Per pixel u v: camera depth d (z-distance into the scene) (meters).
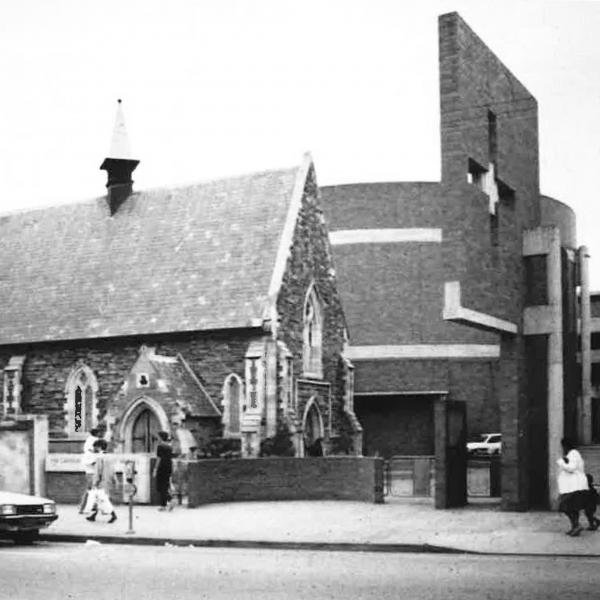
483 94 24.38
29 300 44.47
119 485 29.30
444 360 52.75
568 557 17.75
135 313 40.72
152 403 35.56
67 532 22.20
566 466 20.06
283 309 38.34
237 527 22.80
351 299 53.38
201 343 38.78
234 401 37.97
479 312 23.38
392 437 52.97
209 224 42.09
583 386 55.22
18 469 30.16
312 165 42.34
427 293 53.19
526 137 27.53
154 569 16.22
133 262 42.91
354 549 19.66
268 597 13.20
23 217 48.84
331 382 42.00
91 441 25.14
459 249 22.70
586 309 56.09
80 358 41.72
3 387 43.19
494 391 52.97
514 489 24.86
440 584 14.21
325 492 29.70
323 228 42.62
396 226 53.56
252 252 39.78
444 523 22.66
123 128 46.22
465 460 27.28
